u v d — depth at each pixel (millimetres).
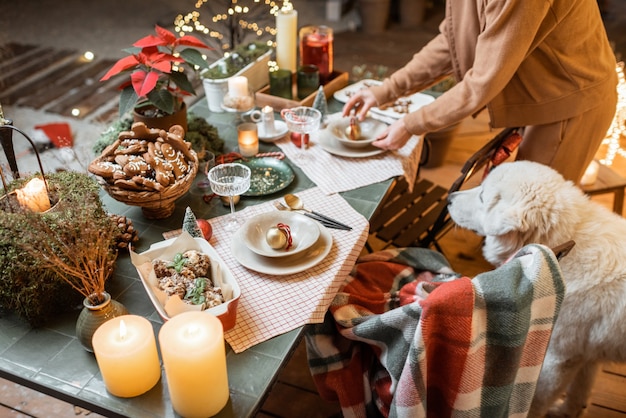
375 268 1612
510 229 1479
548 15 1602
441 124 1752
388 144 1828
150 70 1698
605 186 2314
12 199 1320
